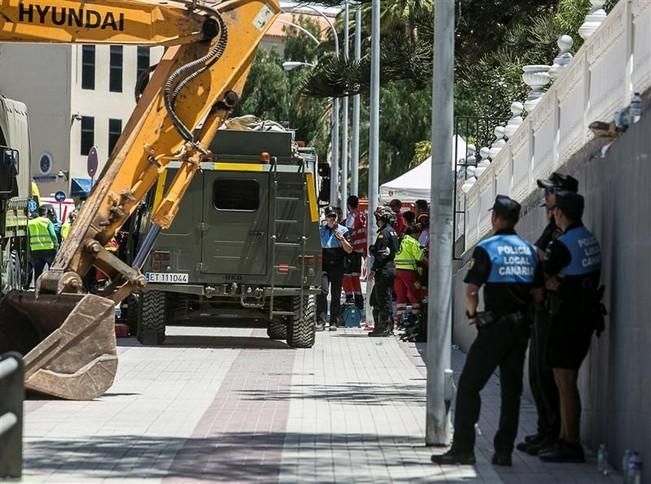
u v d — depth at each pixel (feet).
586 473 41.55
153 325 91.09
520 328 42.27
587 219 48.49
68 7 64.90
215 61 68.23
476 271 42.11
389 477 40.73
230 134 89.71
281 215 90.12
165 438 48.65
